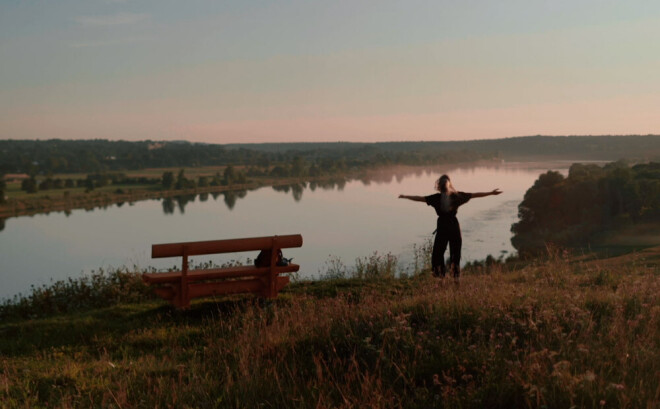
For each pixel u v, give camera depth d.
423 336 5.03
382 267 11.27
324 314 6.60
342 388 4.41
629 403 3.43
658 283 6.95
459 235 8.23
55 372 5.46
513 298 6.25
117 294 10.27
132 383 4.96
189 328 7.24
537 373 3.91
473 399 3.82
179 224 187.12
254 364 5.08
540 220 111.19
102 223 197.25
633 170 126.50
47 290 10.60
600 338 4.80
